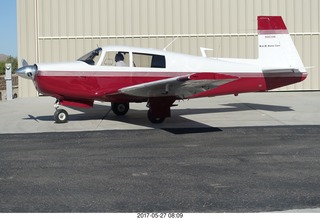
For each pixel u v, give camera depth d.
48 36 17.34
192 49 17.47
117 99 9.96
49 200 4.52
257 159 6.21
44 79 9.36
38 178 5.34
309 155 6.41
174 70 10.06
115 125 9.48
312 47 17.42
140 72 9.86
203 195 4.63
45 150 7.00
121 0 17.30
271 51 10.78
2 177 5.40
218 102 14.00
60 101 9.90
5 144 7.54
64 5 17.25
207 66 10.34
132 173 5.54
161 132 8.52
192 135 8.16
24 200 4.52
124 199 4.52
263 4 17.30
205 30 17.41
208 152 6.71
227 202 4.40
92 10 17.31
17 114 11.64
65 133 8.55
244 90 10.73
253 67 10.67
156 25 17.38
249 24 17.34
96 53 9.82
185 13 17.34
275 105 12.92
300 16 17.34
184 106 12.97
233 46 17.45
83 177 5.38
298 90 17.52
